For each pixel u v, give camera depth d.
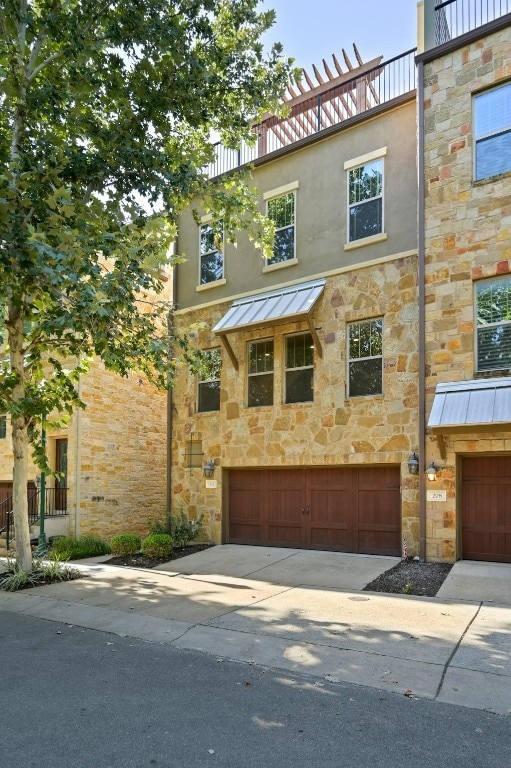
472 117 10.55
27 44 10.14
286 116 11.54
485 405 9.42
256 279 13.89
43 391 10.91
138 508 17.02
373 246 11.89
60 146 9.55
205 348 14.68
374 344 11.75
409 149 11.63
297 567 10.58
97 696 4.83
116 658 5.92
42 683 5.17
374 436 11.39
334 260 12.47
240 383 13.71
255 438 13.27
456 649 5.85
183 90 10.19
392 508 11.34
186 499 14.55
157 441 17.95
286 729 4.18
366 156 12.20
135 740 4.02
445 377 10.40
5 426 17.44
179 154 11.34
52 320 8.37
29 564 10.14
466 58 10.66
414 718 4.37
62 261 7.84
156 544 12.15
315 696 4.80
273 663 5.64
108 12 9.41
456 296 10.43
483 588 8.45
